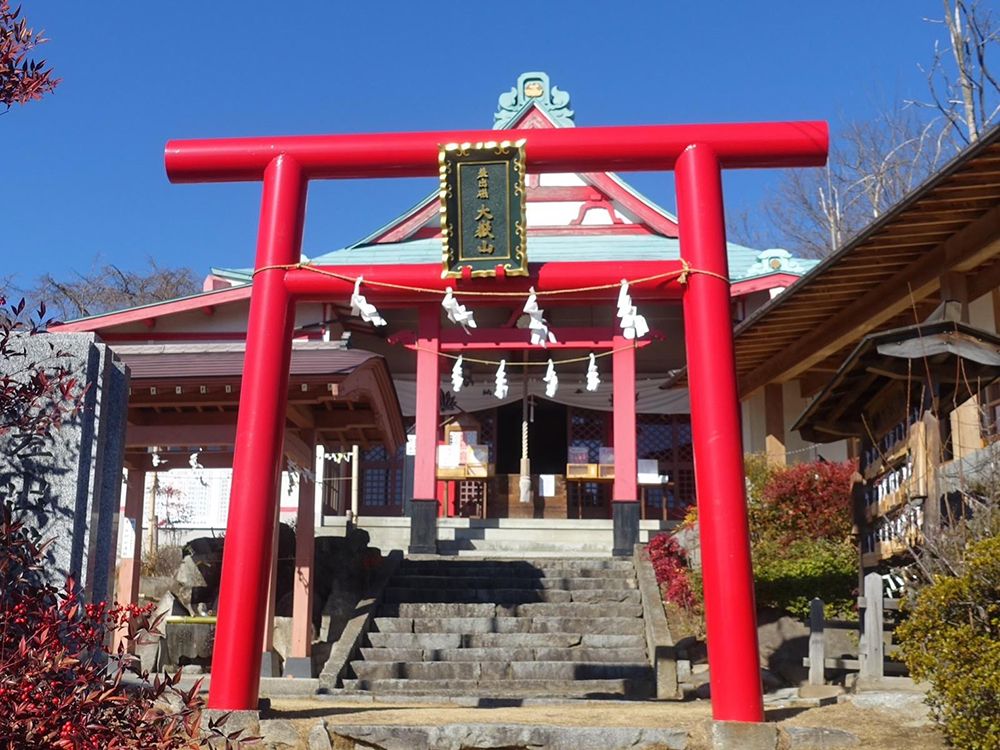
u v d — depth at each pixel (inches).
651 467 782.5
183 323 737.0
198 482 821.9
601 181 764.6
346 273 306.2
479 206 308.7
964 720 240.4
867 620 309.4
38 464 224.5
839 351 609.0
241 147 313.4
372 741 260.7
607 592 497.0
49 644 140.5
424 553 585.6
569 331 628.7
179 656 470.9
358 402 467.8
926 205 435.5
